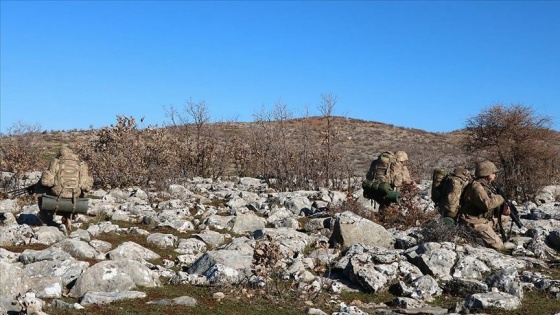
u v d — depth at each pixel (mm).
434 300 9367
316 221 13969
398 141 51344
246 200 18812
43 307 7582
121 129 23891
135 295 8305
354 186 22219
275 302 8742
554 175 23859
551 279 10078
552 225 14391
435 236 12203
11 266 7996
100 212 15727
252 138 30188
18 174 20891
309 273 9898
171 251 11852
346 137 50594
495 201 12516
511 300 8781
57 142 38188
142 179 22281
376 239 12203
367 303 9148
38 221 14016
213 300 8547
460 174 12938
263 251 9438
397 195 15242
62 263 9344
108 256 10625
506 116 23688
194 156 26828
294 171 23812
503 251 12391
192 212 16797
